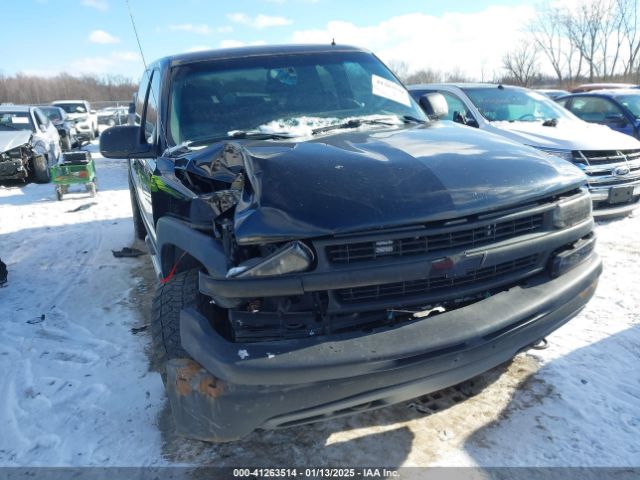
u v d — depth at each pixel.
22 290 5.12
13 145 11.27
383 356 2.07
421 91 8.41
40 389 3.32
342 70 3.89
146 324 4.22
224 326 2.33
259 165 2.38
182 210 2.67
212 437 2.19
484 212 2.27
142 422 2.93
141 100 4.85
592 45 33.22
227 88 3.60
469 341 2.18
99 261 5.95
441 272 2.16
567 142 6.36
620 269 4.91
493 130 7.00
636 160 6.47
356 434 2.75
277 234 2.08
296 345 2.08
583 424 2.74
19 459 2.68
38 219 8.26
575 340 3.59
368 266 2.10
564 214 2.51
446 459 2.55
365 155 2.51
